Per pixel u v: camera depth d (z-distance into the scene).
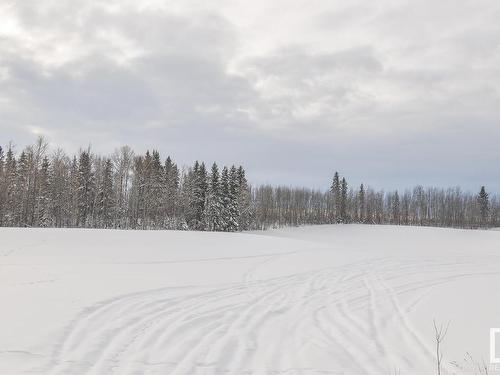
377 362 6.32
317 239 65.62
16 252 18.91
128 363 5.73
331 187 102.06
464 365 6.21
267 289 12.77
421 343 7.34
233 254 21.98
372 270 18.55
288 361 6.20
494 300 11.21
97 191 58.66
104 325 7.47
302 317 9.28
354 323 8.83
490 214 109.75
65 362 5.57
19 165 52.09
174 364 5.81
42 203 52.91
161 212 64.62
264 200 104.31
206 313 9.14
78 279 12.20
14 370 5.16
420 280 15.79
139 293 10.62
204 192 64.12
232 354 6.40
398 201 112.00
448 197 112.19
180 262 18.12
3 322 7.05
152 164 66.25
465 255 29.78
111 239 24.84
